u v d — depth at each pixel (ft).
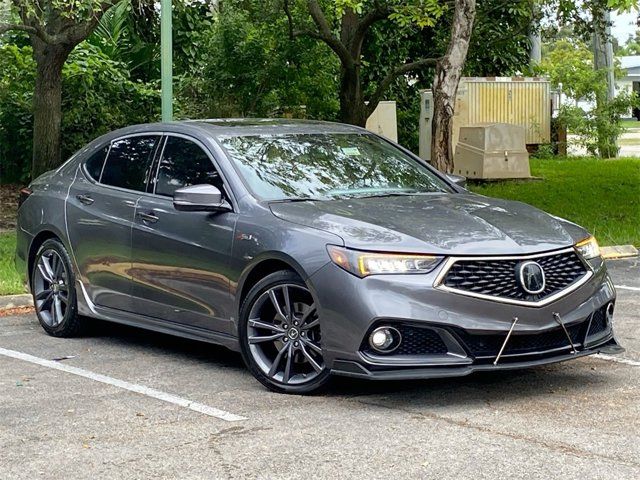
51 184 27.81
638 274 37.01
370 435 17.89
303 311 20.54
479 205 22.45
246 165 23.06
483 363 19.65
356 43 59.62
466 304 19.42
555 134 94.58
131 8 64.85
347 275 19.57
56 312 27.37
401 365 19.29
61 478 16.08
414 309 19.20
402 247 19.60
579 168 77.20
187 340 27.07
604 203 55.11
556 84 95.66
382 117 76.23
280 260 20.71
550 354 20.39
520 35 70.23
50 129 51.88
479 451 16.90
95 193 26.00
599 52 97.60
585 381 21.80
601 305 21.03
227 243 21.91
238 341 21.71
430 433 17.95
